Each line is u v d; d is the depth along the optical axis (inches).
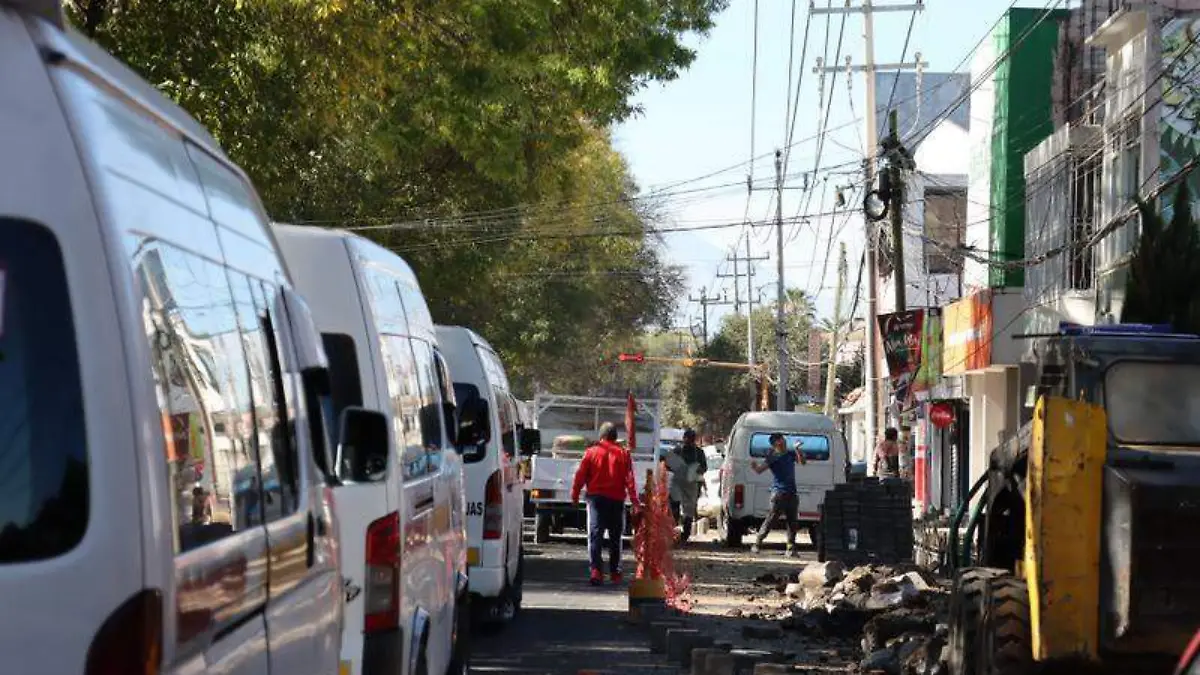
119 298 162.7
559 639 717.3
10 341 157.9
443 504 434.3
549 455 1446.9
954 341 1695.4
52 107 163.2
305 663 240.5
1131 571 435.5
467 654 504.4
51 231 160.2
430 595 402.6
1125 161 1197.7
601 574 976.9
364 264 375.6
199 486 182.9
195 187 211.9
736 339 4697.3
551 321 2386.8
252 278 236.7
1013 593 473.4
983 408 1700.3
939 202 2319.1
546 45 898.1
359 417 272.1
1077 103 1614.2
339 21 756.0
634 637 733.3
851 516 1069.8
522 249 1847.9
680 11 1126.4
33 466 156.5
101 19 690.8
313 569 247.9
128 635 157.1
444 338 700.0
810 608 799.1
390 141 1086.4
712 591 979.3
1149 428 462.6
